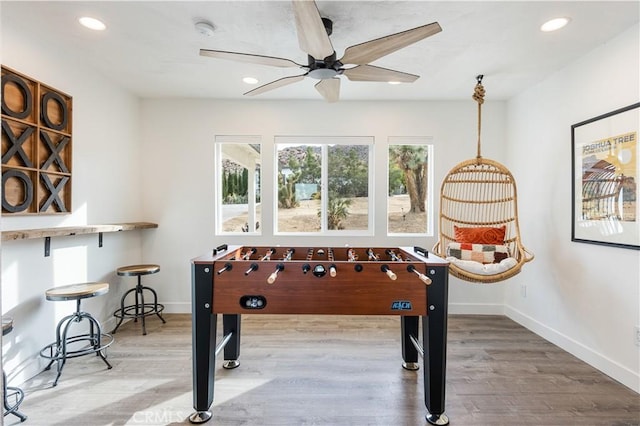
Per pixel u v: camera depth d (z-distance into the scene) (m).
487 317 3.68
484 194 3.71
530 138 3.35
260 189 3.88
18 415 1.90
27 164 2.34
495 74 3.05
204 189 3.82
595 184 2.53
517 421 1.91
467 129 3.81
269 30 2.34
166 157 3.79
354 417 1.95
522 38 2.42
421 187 3.95
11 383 2.19
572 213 2.76
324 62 2.08
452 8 2.07
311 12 1.61
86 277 2.91
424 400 2.09
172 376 2.37
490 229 3.24
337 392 2.19
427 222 3.96
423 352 2.02
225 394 2.16
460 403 2.07
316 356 2.68
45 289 2.47
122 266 3.45
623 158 2.30
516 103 3.60
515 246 3.08
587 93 2.63
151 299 3.79
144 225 3.40
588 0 1.99
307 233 3.94
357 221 3.98
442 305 1.96
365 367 2.50
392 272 1.88
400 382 2.30
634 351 2.23
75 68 2.78
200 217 3.82
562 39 2.43
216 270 2.00
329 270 2.00
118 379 2.33
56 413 1.96
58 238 2.60
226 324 2.49
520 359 2.64
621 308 2.32
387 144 3.84
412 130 3.83
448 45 2.52
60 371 2.29
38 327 2.40
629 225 2.25
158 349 2.80
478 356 2.69
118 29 2.33
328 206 3.97
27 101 2.34
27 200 2.35
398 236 3.86
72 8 2.09
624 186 2.29
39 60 2.44
